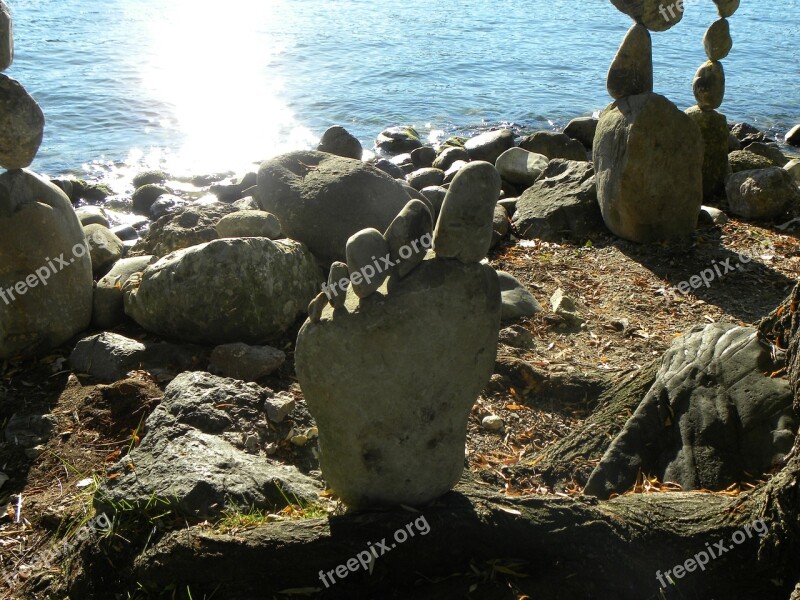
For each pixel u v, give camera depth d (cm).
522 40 938
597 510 146
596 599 140
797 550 136
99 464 194
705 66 373
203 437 181
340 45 880
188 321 233
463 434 148
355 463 145
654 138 311
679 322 265
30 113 223
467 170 132
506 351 233
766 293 285
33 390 222
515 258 319
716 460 170
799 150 570
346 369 138
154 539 158
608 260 315
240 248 233
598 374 216
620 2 321
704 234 335
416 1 1185
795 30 1054
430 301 136
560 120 641
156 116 621
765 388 173
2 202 225
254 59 809
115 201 452
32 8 985
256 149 563
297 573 145
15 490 189
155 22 942
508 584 141
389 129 575
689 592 139
